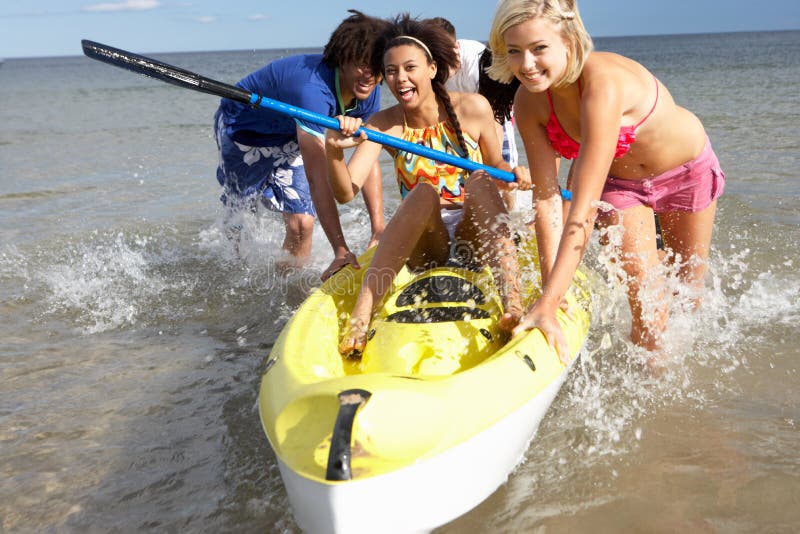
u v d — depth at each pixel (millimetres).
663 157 2986
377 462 1816
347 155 9672
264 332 3932
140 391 3260
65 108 18750
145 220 6246
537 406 2361
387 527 1879
